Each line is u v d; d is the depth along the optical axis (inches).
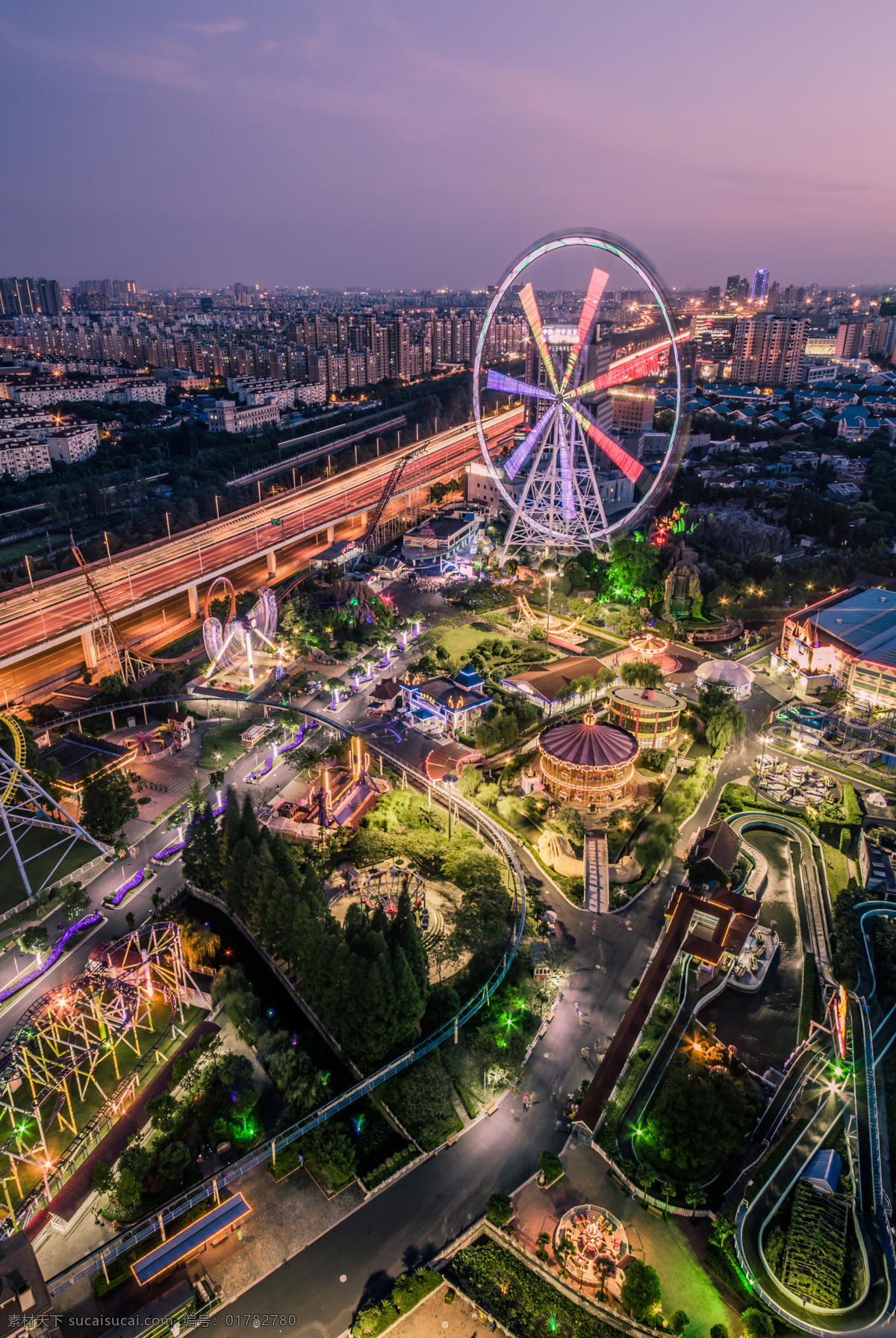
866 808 6879.9
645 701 7652.6
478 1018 4815.5
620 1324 3388.3
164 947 4945.9
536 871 6097.4
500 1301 3464.6
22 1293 3161.9
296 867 5300.2
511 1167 4042.8
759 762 7490.2
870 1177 3986.2
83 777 6875.0
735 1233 3644.2
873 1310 3417.8
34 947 5226.4
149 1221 3720.5
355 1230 3769.7
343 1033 4483.3
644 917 5693.9
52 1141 4151.1
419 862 6176.2
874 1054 4660.4
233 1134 4136.3
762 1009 5036.9
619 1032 4746.6
